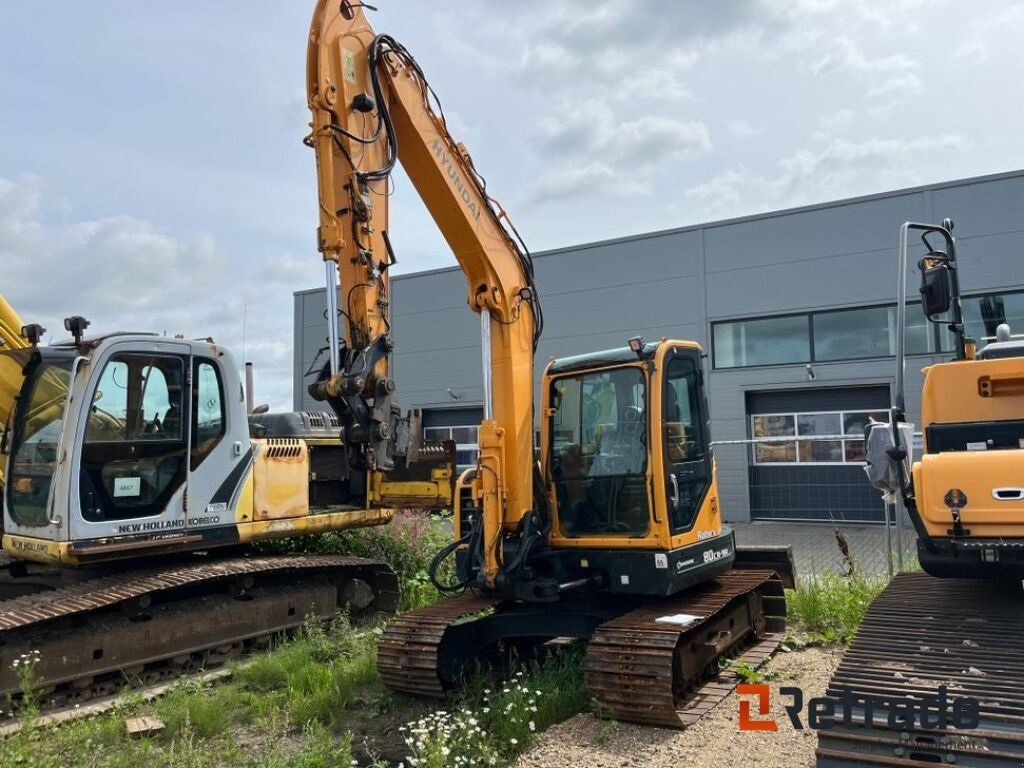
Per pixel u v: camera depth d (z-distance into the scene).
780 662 6.86
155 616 7.33
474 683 6.24
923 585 5.94
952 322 5.73
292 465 8.80
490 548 6.20
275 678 6.92
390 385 5.72
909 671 4.04
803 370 17.88
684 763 4.71
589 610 6.52
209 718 5.84
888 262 17.08
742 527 16.70
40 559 7.21
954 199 16.53
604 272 20.05
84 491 7.05
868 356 17.34
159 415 7.65
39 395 7.70
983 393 5.09
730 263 18.70
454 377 22.03
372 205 5.91
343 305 5.82
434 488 12.19
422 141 6.20
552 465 6.71
